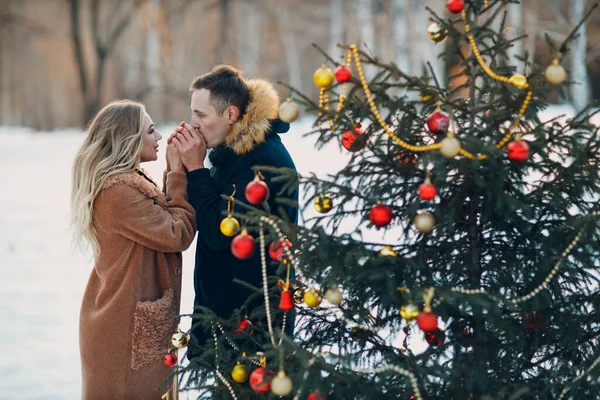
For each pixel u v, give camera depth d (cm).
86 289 314
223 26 2777
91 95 2695
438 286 232
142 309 297
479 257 251
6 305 572
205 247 314
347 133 247
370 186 247
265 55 3138
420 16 1409
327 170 1058
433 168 232
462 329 246
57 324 525
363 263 230
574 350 241
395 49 1450
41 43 3616
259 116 299
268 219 241
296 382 231
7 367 438
